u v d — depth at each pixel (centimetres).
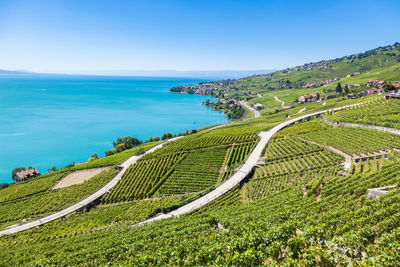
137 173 8962
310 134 10075
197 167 9044
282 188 6500
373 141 8044
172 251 3606
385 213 3594
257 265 2953
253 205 5475
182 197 6962
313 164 7550
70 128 19825
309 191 5341
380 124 8944
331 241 3038
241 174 7819
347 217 3759
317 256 2800
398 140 7600
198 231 4366
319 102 19238
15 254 4778
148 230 4912
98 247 4375
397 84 16400
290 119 13775
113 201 7612
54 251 4622
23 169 11075
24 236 5803
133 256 3922
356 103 13300
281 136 10644
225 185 7262
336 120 10725
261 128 12419
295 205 4806
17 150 14650
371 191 4578
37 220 6594
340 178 5828
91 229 5809
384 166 6041
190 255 3356
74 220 6450
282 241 3269
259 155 9131
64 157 13988
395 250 2698
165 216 5988
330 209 4375
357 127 9544
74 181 9206
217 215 5191
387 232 3225
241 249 3294
